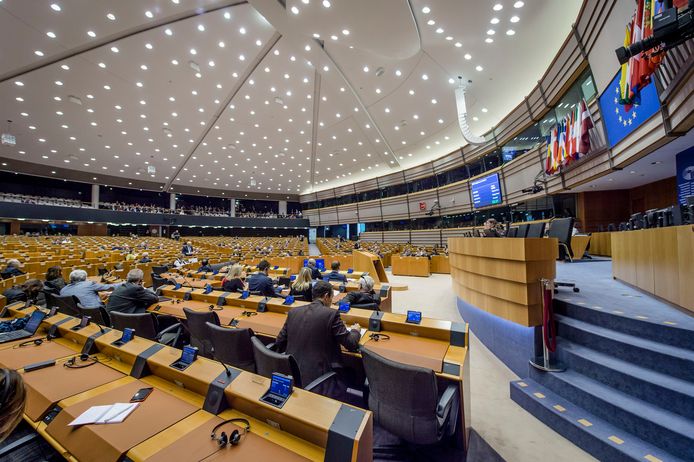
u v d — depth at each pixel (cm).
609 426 199
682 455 165
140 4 780
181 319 311
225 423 114
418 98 1148
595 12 566
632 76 458
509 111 1163
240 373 132
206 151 1786
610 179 735
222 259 1255
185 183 2462
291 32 852
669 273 278
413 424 150
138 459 97
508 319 315
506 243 317
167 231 2759
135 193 2680
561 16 696
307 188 2839
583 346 265
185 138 1589
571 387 230
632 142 533
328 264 1368
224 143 1684
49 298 379
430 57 895
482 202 1408
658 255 301
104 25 838
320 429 99
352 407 105
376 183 2278
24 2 759
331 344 201
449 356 188
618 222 909
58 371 160
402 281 1020
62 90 1114
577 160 755
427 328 217
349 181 2506
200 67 1052
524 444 203
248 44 970
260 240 2416
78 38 879
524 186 1111
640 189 864
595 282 429
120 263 859
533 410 238
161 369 149
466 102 1128
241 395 118
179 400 131
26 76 1027
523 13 678
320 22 686
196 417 118
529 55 844
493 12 673
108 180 2153
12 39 863
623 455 173
